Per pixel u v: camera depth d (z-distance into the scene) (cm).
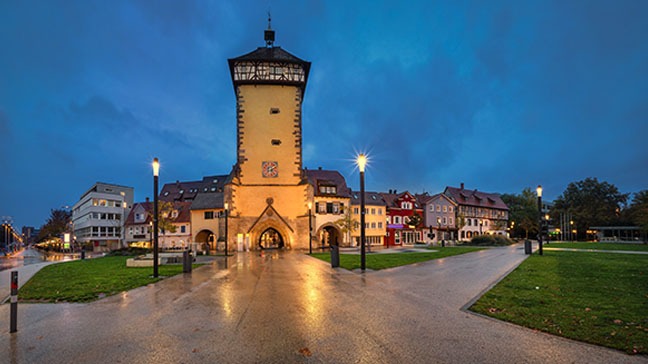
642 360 503
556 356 524
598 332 621
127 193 8594
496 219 8644
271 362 516
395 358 526
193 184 7775
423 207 7106
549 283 1182
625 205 8619
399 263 1966
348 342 598
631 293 991
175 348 580
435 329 665
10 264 3466
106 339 632
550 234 8806
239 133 4450
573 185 9206
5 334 668
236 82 4469
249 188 4388
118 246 7738
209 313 812
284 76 4512
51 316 800
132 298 1005
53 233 9294
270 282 1299
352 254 2939
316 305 881
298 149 4500
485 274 1459
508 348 560
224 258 2780
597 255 2589
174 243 6131
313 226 4350
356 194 6225
